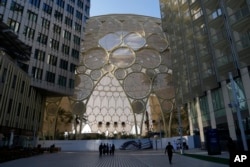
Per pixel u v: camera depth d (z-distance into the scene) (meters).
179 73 40.16
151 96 80.06
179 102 40.72
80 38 57.19
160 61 82.56
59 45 49.88
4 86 30.97
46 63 45.81
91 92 76.56
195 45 31.70
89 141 55.72
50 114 69.56
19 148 31.47
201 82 29.84
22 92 38.09
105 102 82.94
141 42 84.50
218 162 15.94
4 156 20.77
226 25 24.81
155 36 85.88
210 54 28.66
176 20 42.06
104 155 31.44
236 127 23.14
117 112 82.38
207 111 29.81
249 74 21.50
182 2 37.88
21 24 41.72
